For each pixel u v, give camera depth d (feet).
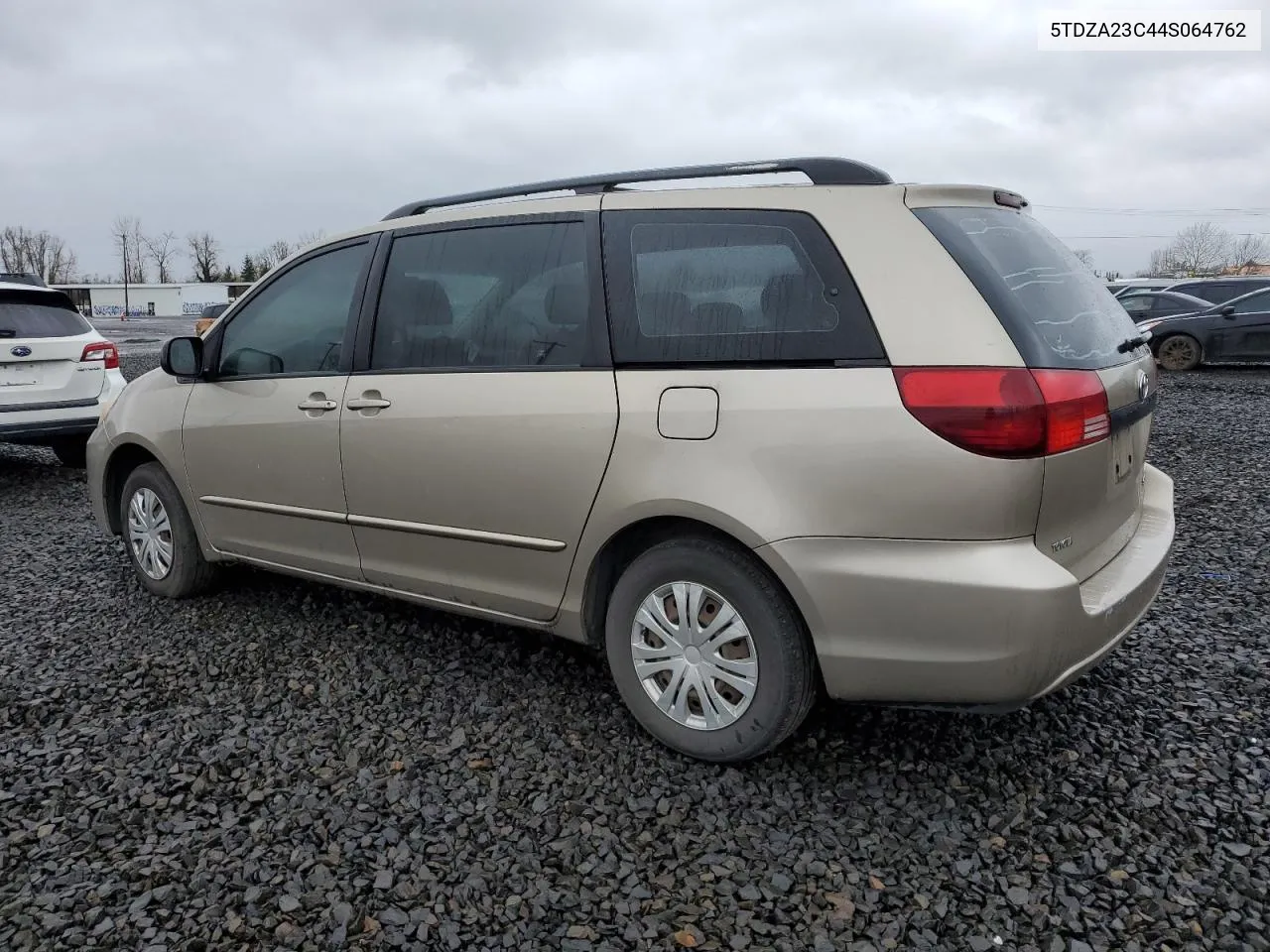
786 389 8.40
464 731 10.14
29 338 23.71
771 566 8.39
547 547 9.93
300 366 12.34
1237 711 10.27
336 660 12.05
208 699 11.05
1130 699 10.57
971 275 8.19
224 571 14.78
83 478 26.37
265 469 12.55
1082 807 8.54
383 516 11.34
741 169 9.39
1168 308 54.44
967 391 7.75
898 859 7.91
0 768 9.57
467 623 13.19
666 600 9.39
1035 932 7.04
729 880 7.67
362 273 11.76
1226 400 37.47
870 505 8.03
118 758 9.73
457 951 6.95
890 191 8.66
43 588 15.47
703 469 8.70
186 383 13.79
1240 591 14.05
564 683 11.25
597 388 9.41
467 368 10.52
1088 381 8.30
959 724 10.04
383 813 8.65
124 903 7.49
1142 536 9.95
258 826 8.48
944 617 7.88
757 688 8.80
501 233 10.59
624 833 8.32
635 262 9.52
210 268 347.15
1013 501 7.75
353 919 7.26
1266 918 7.11
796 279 8.64
